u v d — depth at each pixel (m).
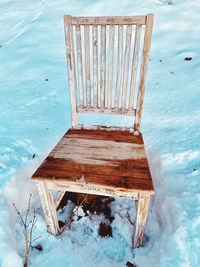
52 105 2.33
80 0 6.90
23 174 1.30
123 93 1.17
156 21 4.71
